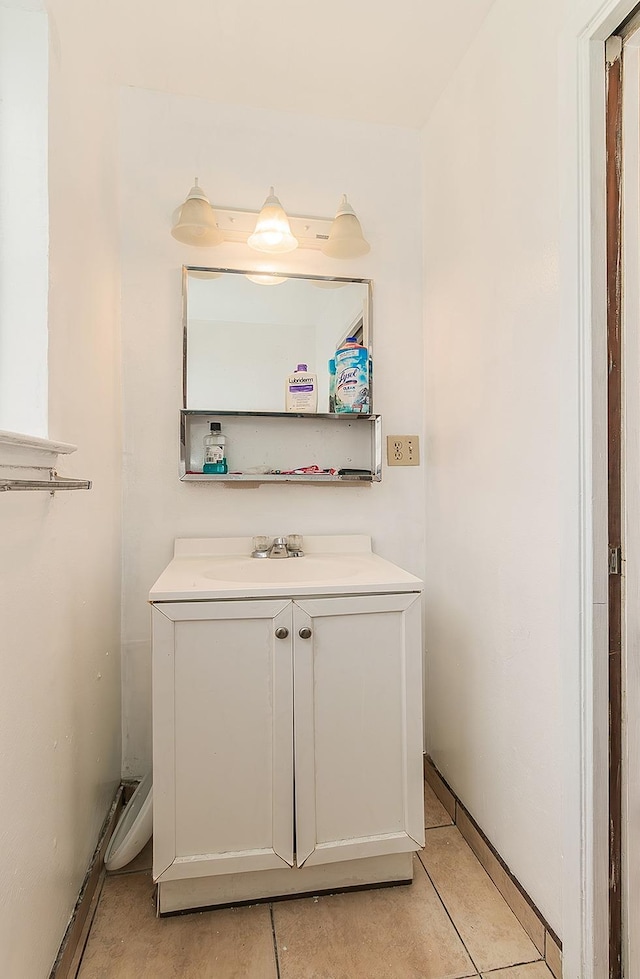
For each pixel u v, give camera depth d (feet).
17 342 3.31
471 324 5.01
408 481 6.18
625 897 3.43
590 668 3.42
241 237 5.78
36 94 3.35
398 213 6.18
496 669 4.55
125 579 5.58
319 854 4.16
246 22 4.72
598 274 3.40
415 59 5.16
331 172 6.03
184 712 4.00
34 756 3.07
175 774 3.99
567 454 3.53
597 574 3.42
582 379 3.43
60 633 3.57
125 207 5.57
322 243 5.96
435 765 5.87
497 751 4.52
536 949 3.84
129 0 4.47
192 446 5.75
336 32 4.83
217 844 4.05
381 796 4.28
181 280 5.69
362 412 5.83
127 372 5.57
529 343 4.04
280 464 5.94
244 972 3.66
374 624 4.27
